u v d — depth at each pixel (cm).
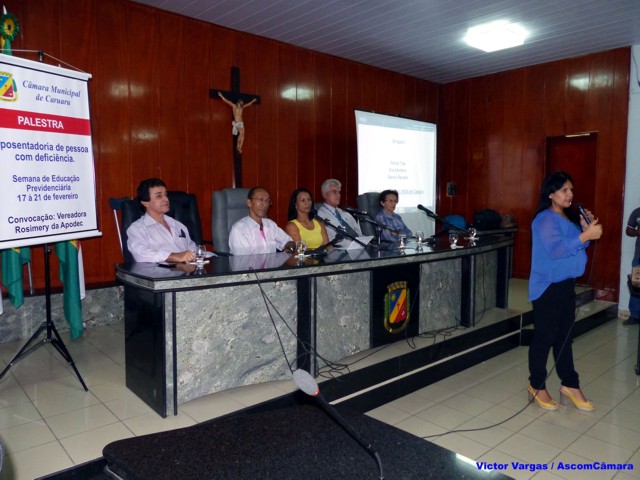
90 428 211
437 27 448
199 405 235
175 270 235
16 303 296
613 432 257
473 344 370
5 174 230
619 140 502
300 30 459
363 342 310
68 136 259
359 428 85
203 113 444
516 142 590
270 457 76
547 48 505
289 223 365
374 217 463
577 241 246
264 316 257
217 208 374
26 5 346
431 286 357
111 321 385
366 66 573
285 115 504
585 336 446
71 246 317
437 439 249
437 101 662
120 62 392
